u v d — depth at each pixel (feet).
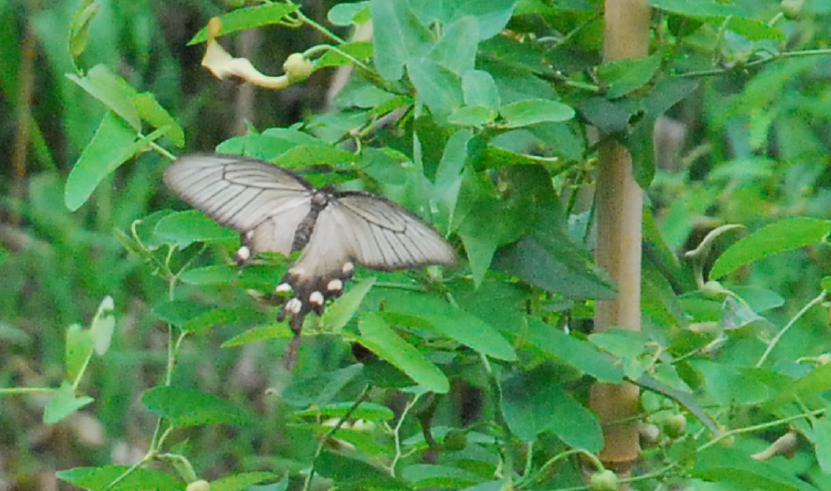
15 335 13.26
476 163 9.62
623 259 9.71
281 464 11.53
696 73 9.68
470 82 9.48
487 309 9.62
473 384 9.71
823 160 11.44
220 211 9.50
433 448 9.75
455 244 9.63
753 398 9.60
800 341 10.62
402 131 9.82
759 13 9.84
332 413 9.88
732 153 12.59
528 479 9.61
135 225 9.75
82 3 9.66
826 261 11.18
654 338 9.68
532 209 9.61
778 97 11.12
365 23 9.76
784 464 10.32
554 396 9.58
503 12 9.61
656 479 9.66
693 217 10.57
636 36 9.68
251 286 9.66
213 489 9.68
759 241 9.68
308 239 9.49
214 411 9.69
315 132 9.83
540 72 9.68
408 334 9.70
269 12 9.69
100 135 9.59
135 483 9.69
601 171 9.71
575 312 9.89
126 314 13.24
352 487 9.71
